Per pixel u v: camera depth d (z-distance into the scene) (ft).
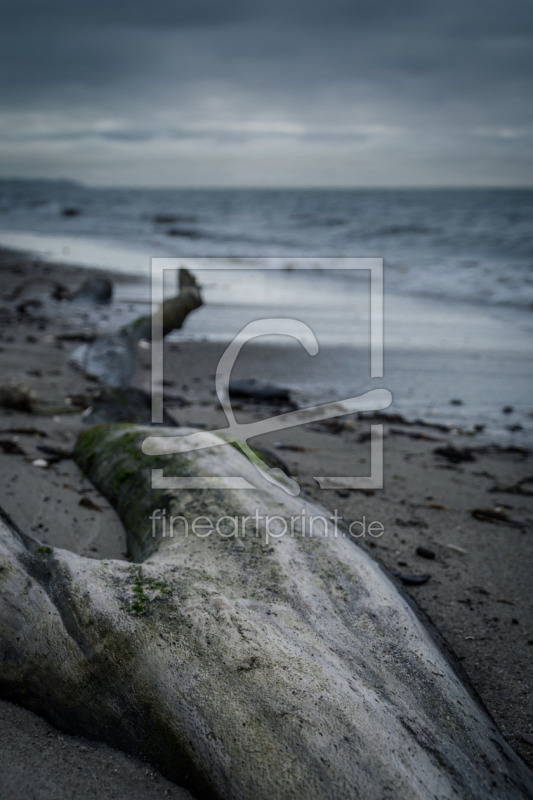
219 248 79.46
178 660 7.68
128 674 7.71
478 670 10.28
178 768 7.09
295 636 8.23
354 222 111.55
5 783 6.79
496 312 43.78
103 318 38.40
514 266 59.57
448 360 31.94
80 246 79.87
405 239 85.46
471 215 124.26
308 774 6.46
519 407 25.35
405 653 8.57
